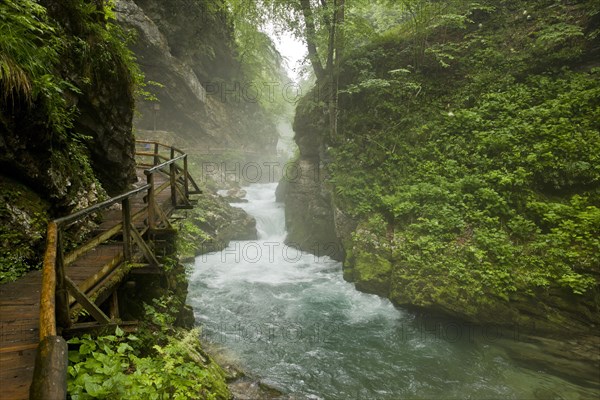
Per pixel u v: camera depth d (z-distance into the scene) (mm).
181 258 12234
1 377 2293
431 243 8703
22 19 3797
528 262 7500
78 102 5781
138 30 18109
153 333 4883
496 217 8461
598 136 8398
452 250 8383
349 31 12750
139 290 5645
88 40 5910
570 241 7449
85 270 4027
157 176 10773
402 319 8555
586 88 9336
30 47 4039
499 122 9914
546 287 7109
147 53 19484
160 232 5227
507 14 12102
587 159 8258
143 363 3254
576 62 10047
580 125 8812
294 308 9359
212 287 10711
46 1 5109
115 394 2457
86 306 3150
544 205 8148
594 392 5938
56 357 1922
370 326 8383
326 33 13188
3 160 3969
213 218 15234
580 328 6719
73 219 3125
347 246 11062
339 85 13797
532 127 9188
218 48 26188
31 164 4297
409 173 10773
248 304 9594
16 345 2645
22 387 2217
